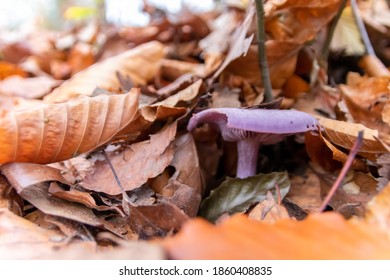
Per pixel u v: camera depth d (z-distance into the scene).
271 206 0.12
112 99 0.14
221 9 0.31
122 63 0.21
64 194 0.12
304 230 0.09
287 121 0.13
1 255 0.10
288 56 0.18
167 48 0.26
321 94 0.18
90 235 0.11
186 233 0.08
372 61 0.20
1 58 0.34
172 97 0.16
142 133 0.15
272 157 0.17
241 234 0.08
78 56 0.29
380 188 0.13
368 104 0.17
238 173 0.16
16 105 0.20
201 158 0.16
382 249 0.09
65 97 0.19
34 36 0.39
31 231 0.11
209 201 0.14
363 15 0.22
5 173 0.12
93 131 0.13
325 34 0.20
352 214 0.12
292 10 0.17
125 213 0.12
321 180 0.15
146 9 0.33
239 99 0.18
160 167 0.14
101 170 0.14
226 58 0.18
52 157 0.13
